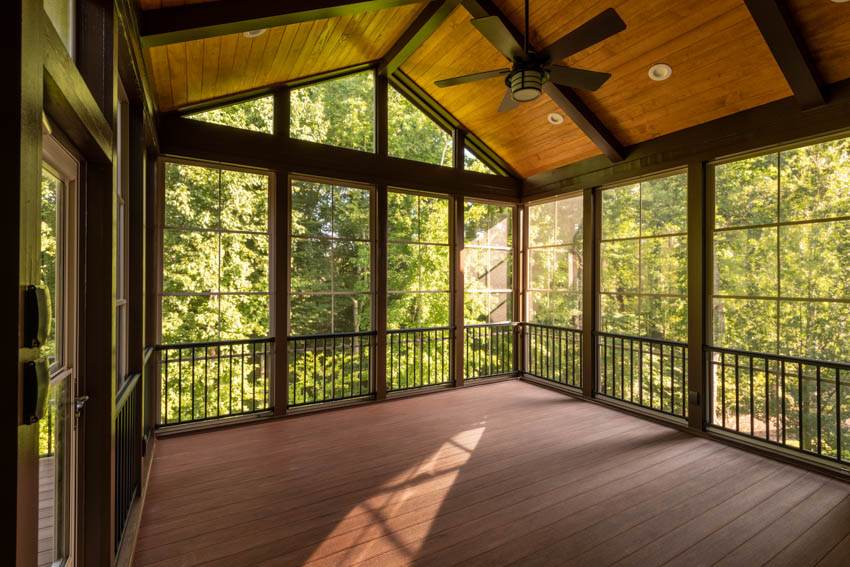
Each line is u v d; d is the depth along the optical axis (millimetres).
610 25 2189
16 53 754
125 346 2611
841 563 2078
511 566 2070
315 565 2074
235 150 3994
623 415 4363
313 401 4500
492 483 2891
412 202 5199
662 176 4262
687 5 3045
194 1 2584
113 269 1696
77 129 1295
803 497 2707
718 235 3797
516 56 2613
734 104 3547
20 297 784
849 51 2814
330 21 3426
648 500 2670
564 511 2543
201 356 4078
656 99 3852
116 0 1729
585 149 4863
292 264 4363
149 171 3621
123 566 1911
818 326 3182
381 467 3133
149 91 2980
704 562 2090
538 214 5762
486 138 5441
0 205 760
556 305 5488
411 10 3742
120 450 2141
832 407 3146
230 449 3467
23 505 829
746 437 3531
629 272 4590
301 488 2818
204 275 3969
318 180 4523
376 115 4859
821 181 3178
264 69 3807
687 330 3990
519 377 5949
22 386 814
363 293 4809
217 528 2367
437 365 5426
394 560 2113
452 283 5480
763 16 2764
